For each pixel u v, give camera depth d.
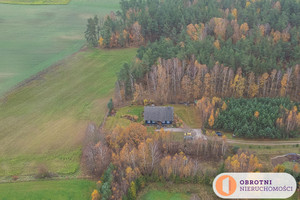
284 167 77.31
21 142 95.75
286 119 95.81
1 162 88.00
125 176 76.94
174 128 100.94
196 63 113.94
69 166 86.62
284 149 91.44
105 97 120.44
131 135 89.12
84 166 86.62
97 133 90.81
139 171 78.81
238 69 110.94
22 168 86.06
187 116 107.06
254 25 142.00
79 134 99.19
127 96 118.56
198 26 147.00
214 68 110.25
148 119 102.25
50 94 122.62
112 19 181.25
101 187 73.25
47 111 111.56
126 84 116.81
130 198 73.62
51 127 102.75
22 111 111.38
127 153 80.00
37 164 87.44
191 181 79.94
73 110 112.00
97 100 118.44
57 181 81.62
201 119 105.00
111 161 83.00
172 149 90.25
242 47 125.56
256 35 134.62
